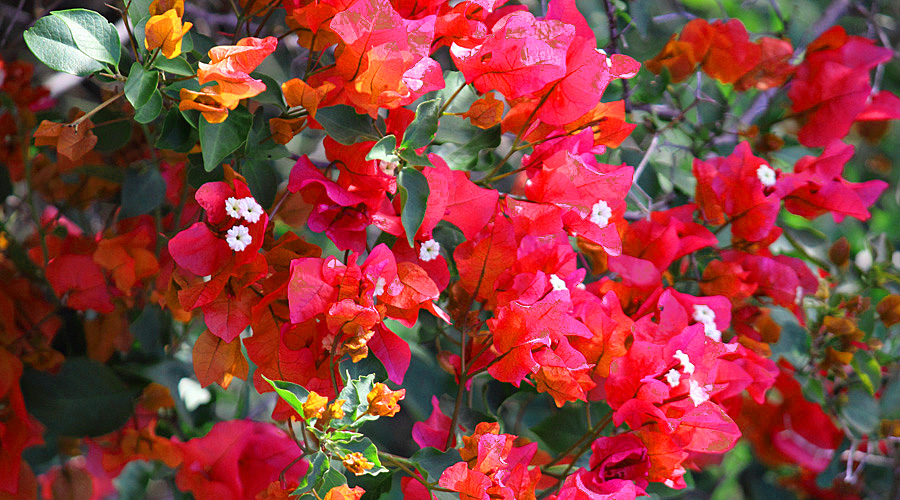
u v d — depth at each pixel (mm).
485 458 706
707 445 744
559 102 740
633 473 742
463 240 779
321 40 723
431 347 830
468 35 729
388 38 695
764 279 849
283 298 718
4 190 807
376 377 726
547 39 719
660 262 813
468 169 753
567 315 738
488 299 765
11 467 758
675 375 742
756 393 812
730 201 845
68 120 774
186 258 706
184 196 764
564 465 789
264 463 769
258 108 729
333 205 725
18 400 755
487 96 733
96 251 768
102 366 766
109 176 785
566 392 736
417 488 729
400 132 730
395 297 720
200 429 808
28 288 779
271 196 733
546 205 747
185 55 723
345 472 733
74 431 764
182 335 807
